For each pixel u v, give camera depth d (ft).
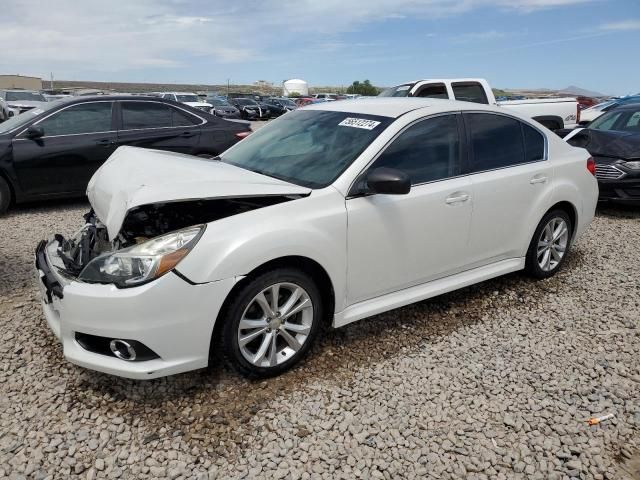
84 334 8.72
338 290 10.30
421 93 33.09
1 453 7.95
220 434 8.47
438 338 11.71
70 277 9.31
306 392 9.58
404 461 8.05
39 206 24.35
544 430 8.82
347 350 11.04
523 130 13.92
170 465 7.82
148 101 24.44
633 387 10.09
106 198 10.14
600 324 12.60
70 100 23.13
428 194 11.35
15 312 12.44
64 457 7.93
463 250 12.39
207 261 8.61
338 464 7.93
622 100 50.57
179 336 8.62
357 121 11.89
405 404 9.36
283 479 7.62
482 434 8.68
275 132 13.26
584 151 15.62
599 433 8.79
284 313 9.74
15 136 21.90
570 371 10.57
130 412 8.94
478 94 34.71
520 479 7.79
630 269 16.31
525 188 13.41
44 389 9.51
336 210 10.03
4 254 16.76
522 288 14.56
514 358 11.00
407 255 11.26
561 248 15.19
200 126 25.29
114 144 23.45
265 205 9.55
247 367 9.49
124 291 8.34
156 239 8.70
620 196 22.82
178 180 9.51
